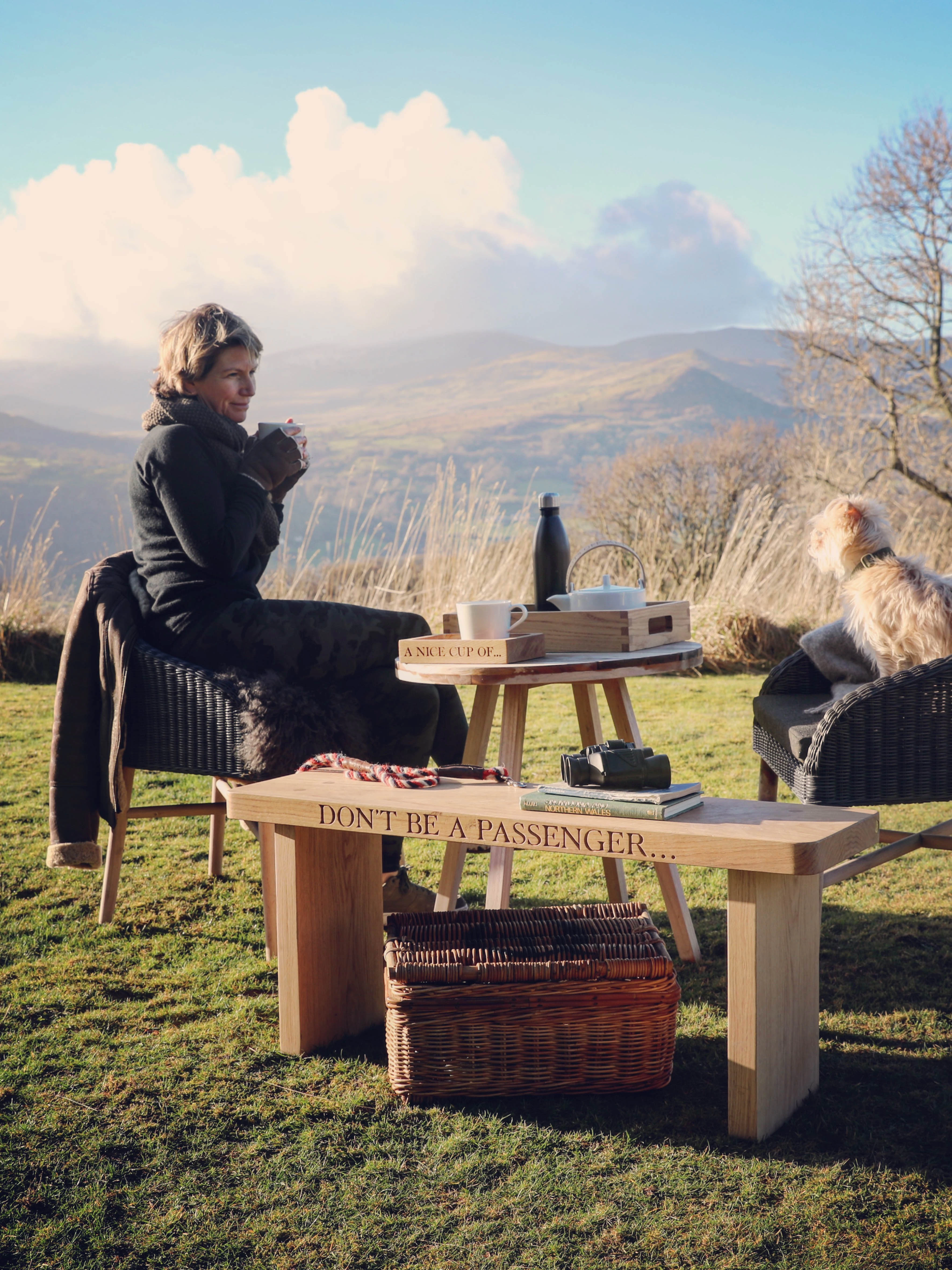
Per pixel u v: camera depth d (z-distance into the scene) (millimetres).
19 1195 1469
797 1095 1697
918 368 14133
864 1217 1397
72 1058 1881
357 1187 1487
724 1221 1396
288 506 6496
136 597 2590
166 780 4086
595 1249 1347
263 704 2352
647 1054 1750
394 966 1746
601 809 1676
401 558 7074
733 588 7141
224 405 2699
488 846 2035
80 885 2867
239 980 2236
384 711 2543
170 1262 1330
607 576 2455
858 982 2203
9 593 6516
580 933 1880
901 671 2322
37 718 5145
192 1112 1697
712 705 5434
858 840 1620
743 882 1561
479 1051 1742
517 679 2129
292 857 1892
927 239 13898
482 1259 1331
